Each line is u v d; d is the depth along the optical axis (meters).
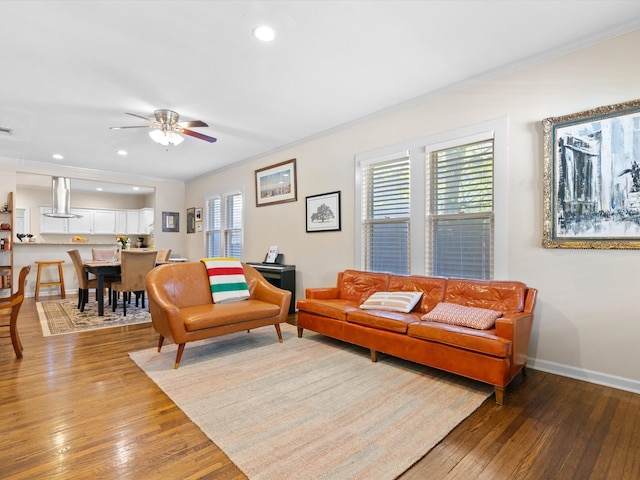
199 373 2.68
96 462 1.59
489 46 2.60
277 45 2.55
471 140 3.18
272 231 5.52
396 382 2.50
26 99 3.42
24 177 7.20
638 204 2.32
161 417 2.00
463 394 2.31
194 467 1.56
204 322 2.90
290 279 4.95
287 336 3.76
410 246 3.67
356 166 4.20
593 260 2.53
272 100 3.56
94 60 2.71
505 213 2.95
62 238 8.71
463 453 1.67
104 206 9.36
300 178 5.00
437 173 3.50
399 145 3.76
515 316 2.42
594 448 1.71
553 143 2.67
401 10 2.17
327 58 2.74
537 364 2.80
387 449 1.70
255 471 1.53
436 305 2.95
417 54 2.70
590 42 2.52
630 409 2.11
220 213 6.72
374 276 3.67
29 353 3.14
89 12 2.14
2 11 2.11
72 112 3.75
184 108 3.73
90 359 2.98
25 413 2.04
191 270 3.57
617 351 2.44
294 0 2.06
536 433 1.85
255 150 5.45
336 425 1.92
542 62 2.76
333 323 3.29
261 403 2.18
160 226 7.62
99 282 4.70
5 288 5.41
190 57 2.70
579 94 2.58
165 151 5.41
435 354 2.51
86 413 2.04
